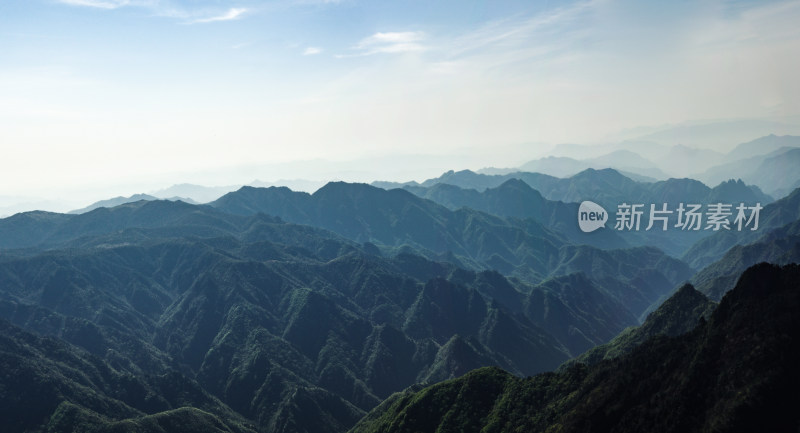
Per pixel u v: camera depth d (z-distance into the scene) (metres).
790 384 91.50
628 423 110.75
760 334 100.88
